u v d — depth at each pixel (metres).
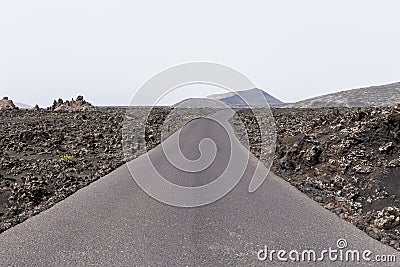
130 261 5.92
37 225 7.82
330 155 12.51
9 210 9.37
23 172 13.48
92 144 19.52
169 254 6.14
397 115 12.28
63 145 19.58
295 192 10.20
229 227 7.36
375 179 10.44
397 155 11.21
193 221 7.68
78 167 14.34
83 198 9.69
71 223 7.76
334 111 18.89
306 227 7.50
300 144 13.59
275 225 7.55
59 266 5.86
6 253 6.45
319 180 11.42
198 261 5.89
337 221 7.98
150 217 7.95
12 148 18.28
